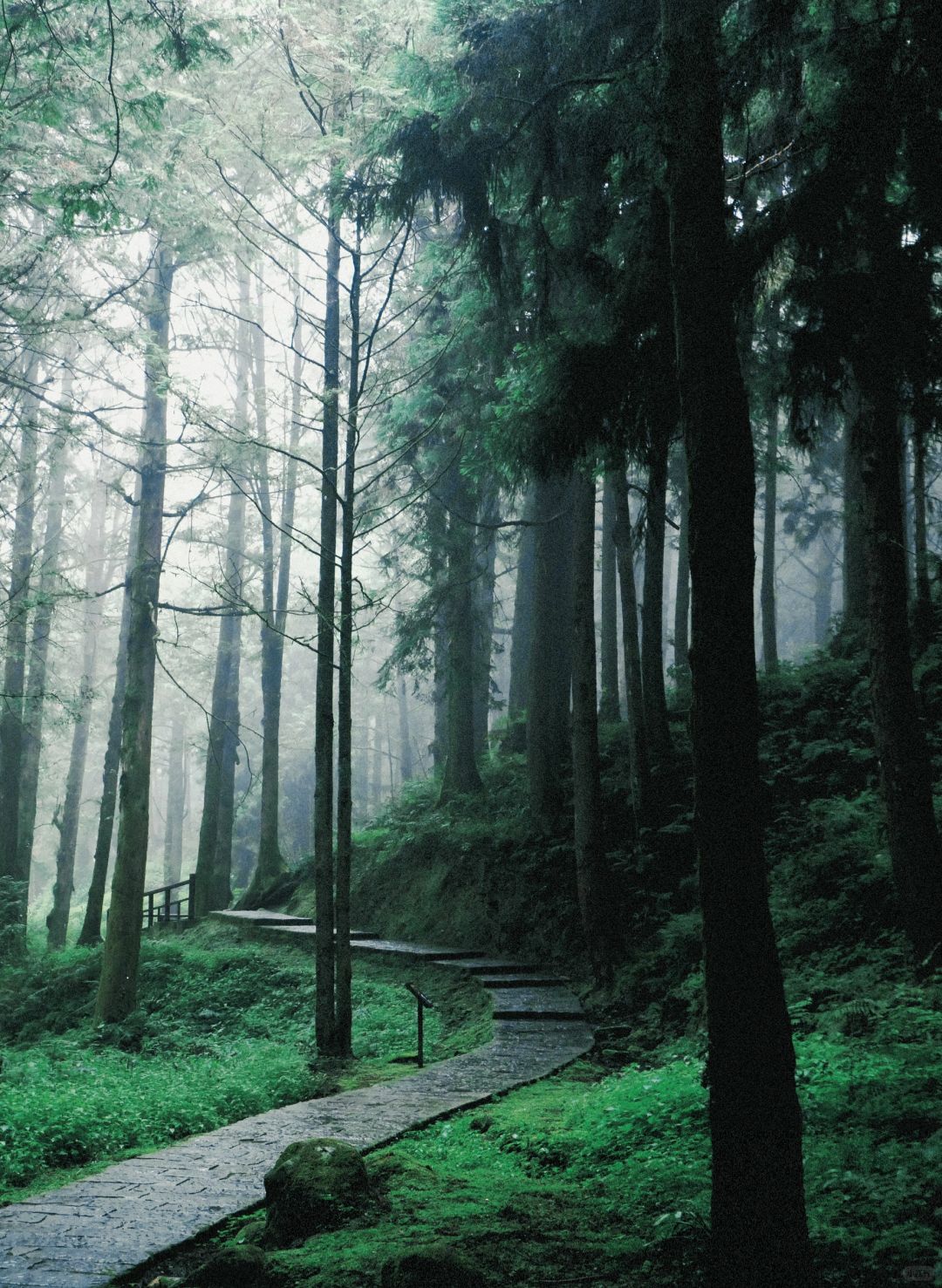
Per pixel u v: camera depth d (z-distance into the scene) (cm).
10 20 1007
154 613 1844
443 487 2095
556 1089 957
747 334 941
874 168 689
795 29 691
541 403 757
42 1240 562
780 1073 430
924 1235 447
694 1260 457
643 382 725
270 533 2698
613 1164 638
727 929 443
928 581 1720
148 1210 614
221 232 1457
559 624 2072
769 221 704
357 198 941
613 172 825
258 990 1808
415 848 2144
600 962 1473
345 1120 830
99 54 1049
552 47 802
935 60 616
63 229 1401
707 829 452
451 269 1330
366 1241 516
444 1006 1511
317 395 1316
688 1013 1174
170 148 1358
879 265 716
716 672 459
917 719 958
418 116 907
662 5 532
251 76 1366
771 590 2277
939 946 911
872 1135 586
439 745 2861
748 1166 421
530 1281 458
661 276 711
